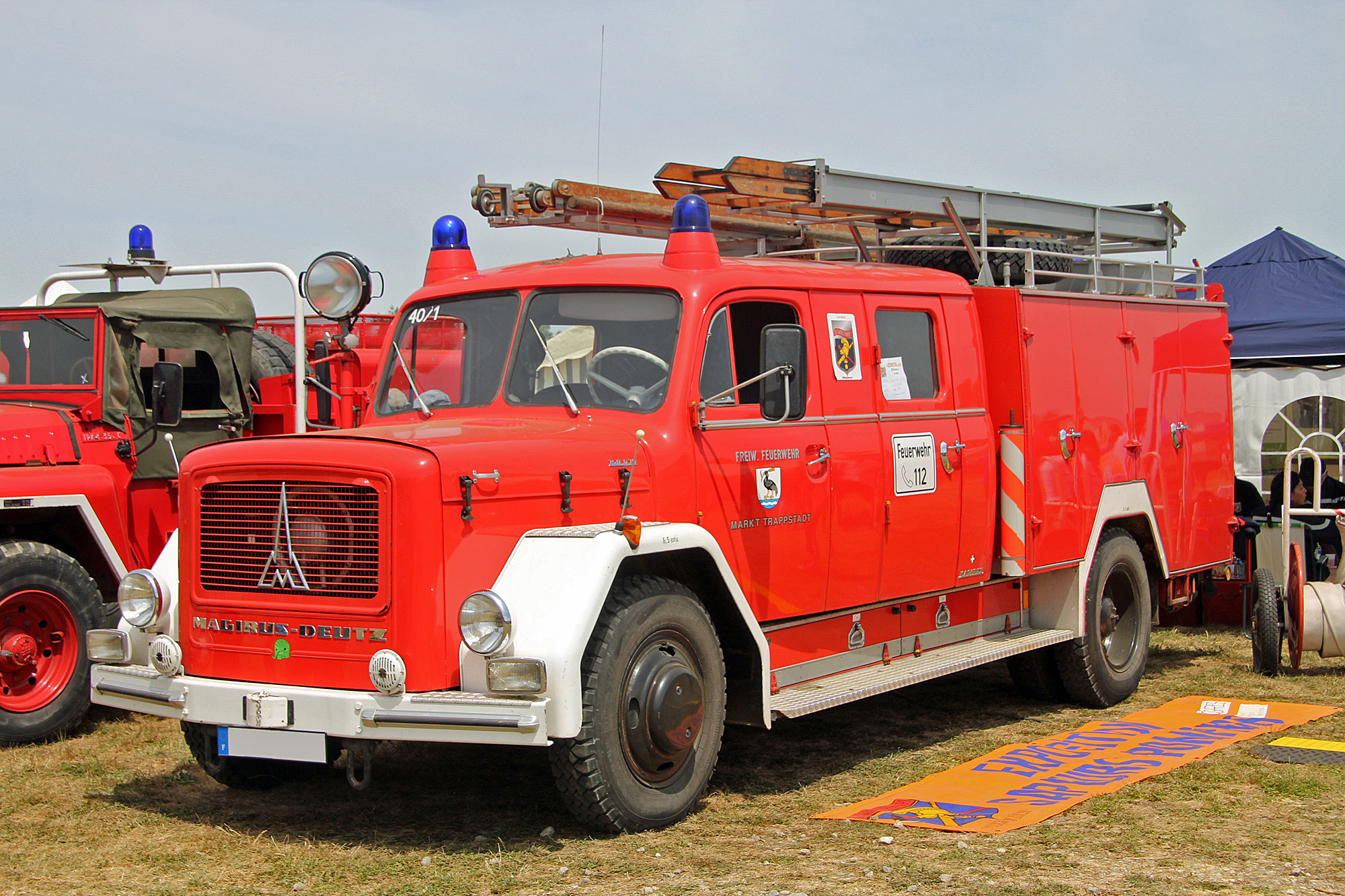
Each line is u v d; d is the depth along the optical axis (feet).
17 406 23.39
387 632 14.79
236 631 15.75
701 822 16.67
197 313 25.38
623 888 13.93
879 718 23.98
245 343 26.55
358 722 14.60
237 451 15.81
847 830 16.19
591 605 14.78
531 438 16.39
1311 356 39.29
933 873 14.28
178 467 24.91
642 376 17.81
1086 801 17.38
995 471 22.99
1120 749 20.65
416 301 20.22
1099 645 24.54
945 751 21.09
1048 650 24.81
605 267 18.71
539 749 20.75
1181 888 13.74
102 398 23.61
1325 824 16.22
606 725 15.39
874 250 26.37
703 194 22.33
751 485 18.20
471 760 20.22
